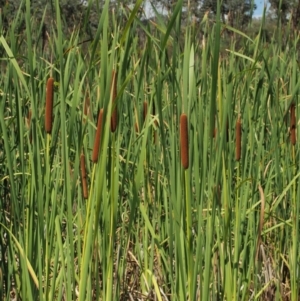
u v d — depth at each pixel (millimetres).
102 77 1683
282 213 3045
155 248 2961
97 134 1754
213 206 1956
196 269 1958
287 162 2686
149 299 2746
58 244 2012
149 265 2818
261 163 2781
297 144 2840
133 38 2424
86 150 2441
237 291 2430
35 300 2139
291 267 2717
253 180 2514
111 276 1921
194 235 2385
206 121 1955
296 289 2707
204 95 2283
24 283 2031
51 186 2205
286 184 2830
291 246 2777
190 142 1850
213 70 1594
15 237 2148
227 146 2215
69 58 2053
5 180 2473
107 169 1992
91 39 2016
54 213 2021
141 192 3066
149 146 2607
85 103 2221
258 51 2865
